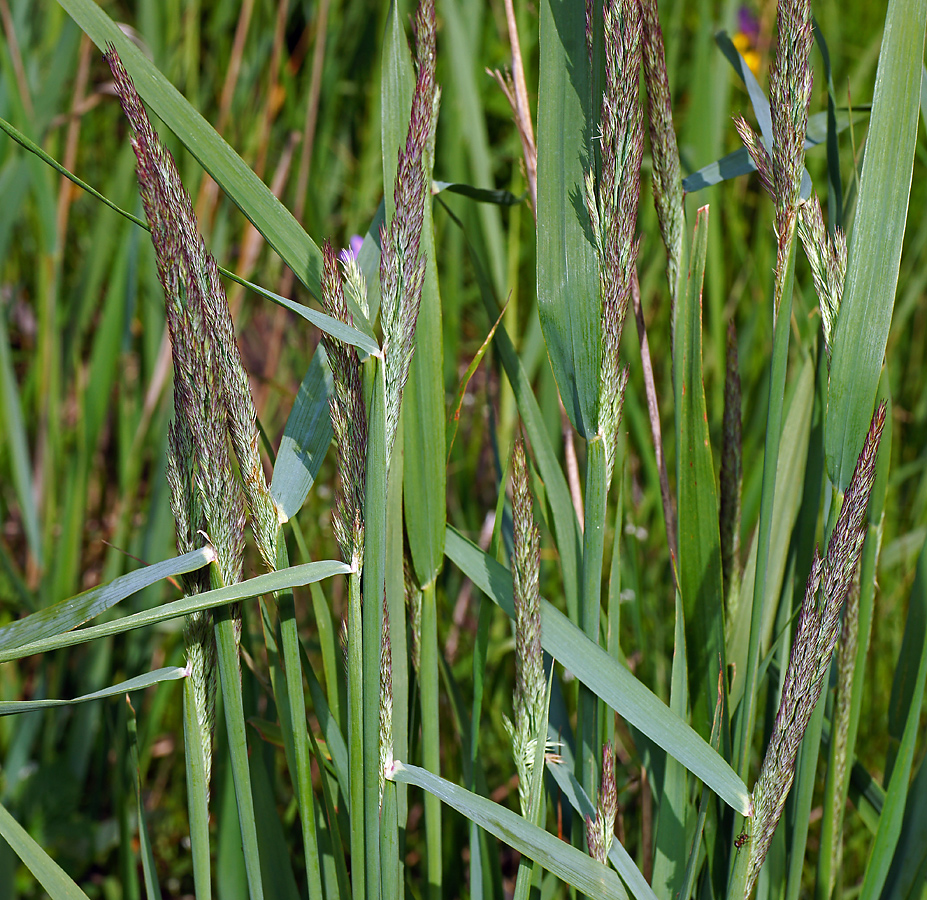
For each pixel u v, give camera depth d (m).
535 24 0.99
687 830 0.70
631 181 0.64
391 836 0.66
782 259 0.65
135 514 1.19
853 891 0.76
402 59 0.66
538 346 0.96
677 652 0.68
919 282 1.08
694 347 0.67
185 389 0.63
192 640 0.65
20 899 0.88
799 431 0.71
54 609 0.64
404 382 0.64
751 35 1.45
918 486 1.11
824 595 0.64
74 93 1.05
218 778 0.73
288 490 0.66
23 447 1.02
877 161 0.64
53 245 0.98
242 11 1.04
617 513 0.68
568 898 0.71
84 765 0.98
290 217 0.65
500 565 0.68
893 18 0.63
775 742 0.65
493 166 1.33
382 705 0.65
